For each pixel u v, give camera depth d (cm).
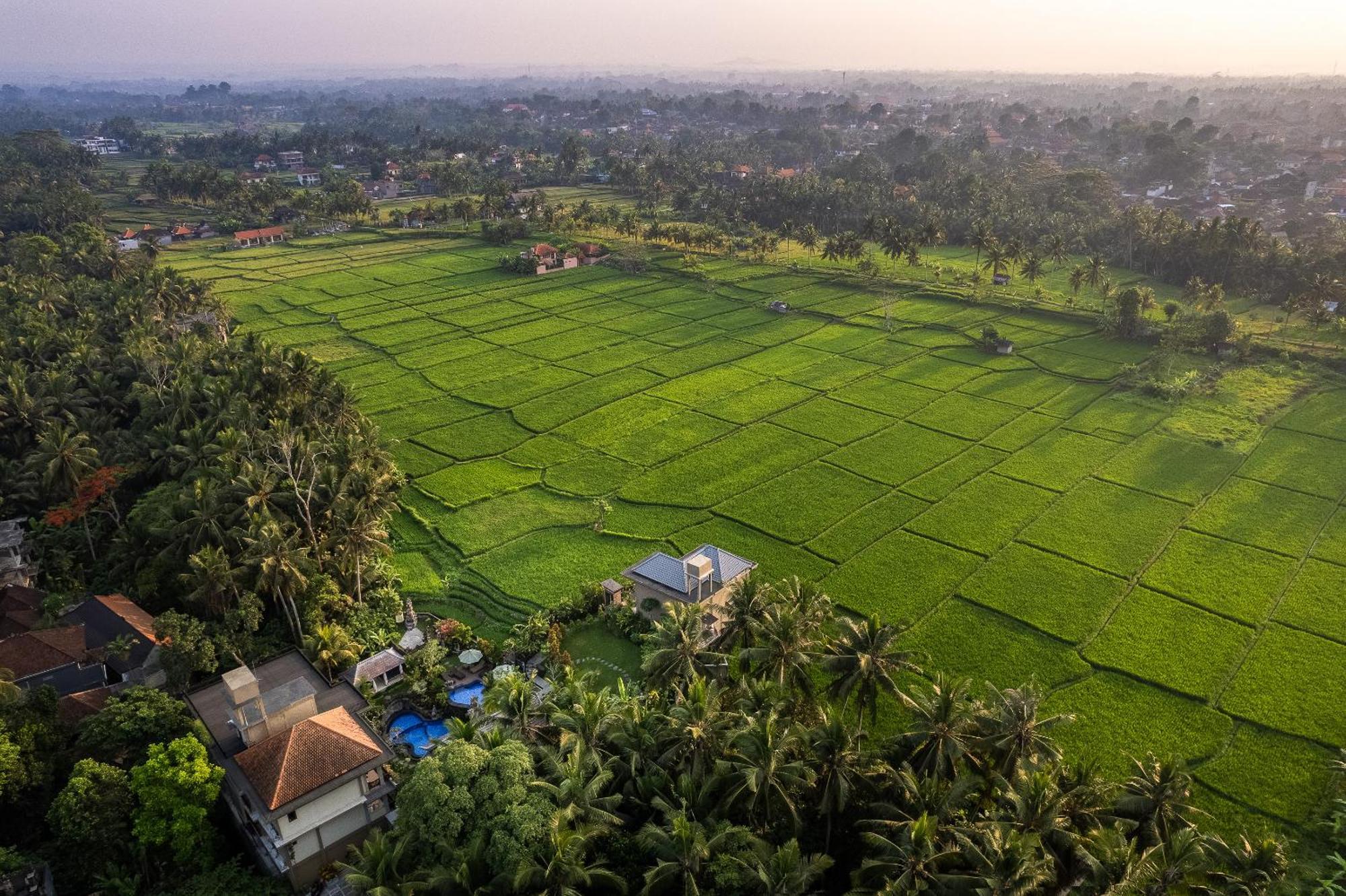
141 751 5144
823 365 13988
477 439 11288
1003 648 7150
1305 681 6694
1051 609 7638
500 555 8669
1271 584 7944
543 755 4728
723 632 6094
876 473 10262
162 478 8725
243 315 16388
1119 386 12825
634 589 7631
